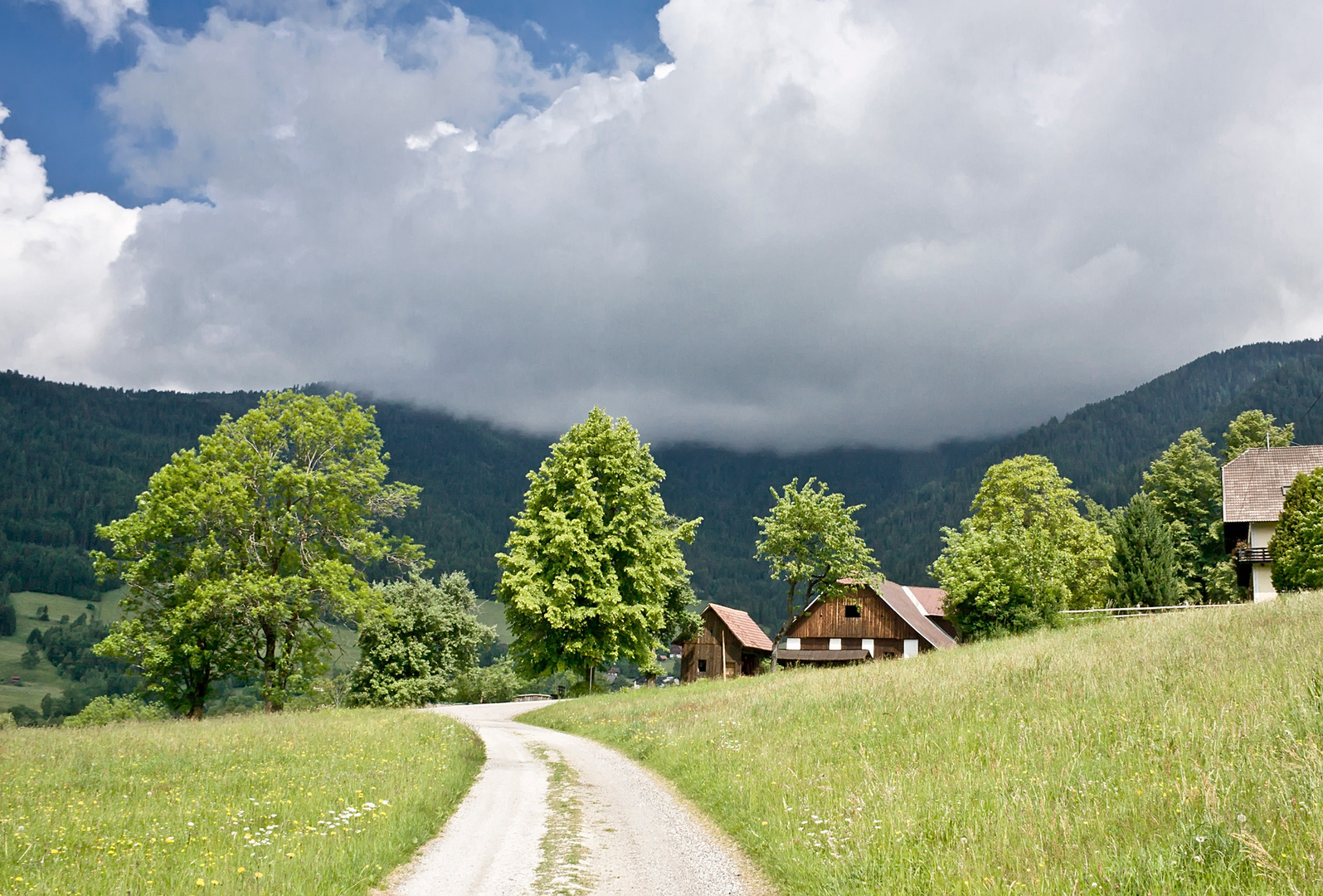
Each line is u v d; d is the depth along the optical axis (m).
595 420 48.88
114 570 38.06
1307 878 6.80
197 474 38.12
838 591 58.38
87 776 16.38
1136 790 9.70
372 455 43.31
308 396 42.72
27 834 11.34
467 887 9.81
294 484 40.16
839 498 55.88
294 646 40.78
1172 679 15.45
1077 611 49.38
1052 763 11.97
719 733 21.11
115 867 9.76
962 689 19.28
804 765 15.33
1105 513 78.38
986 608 47.03
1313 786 8.36
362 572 43.31
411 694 57.81
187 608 36.09
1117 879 7.39
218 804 13.69
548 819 13.97
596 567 44.66
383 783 15.31
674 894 9.70
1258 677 14.19
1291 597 26.19
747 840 11.97
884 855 9.46
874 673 27.30
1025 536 49.50
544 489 47.66
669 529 53.53
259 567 39.03
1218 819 8.04
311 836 11.17
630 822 13.82
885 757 14.76
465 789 16.72
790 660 69.06
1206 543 64.31
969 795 11.09
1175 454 67.94
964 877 8.19
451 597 65.06
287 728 25.41
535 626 45.75
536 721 37.53
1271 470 51.69
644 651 48.00
